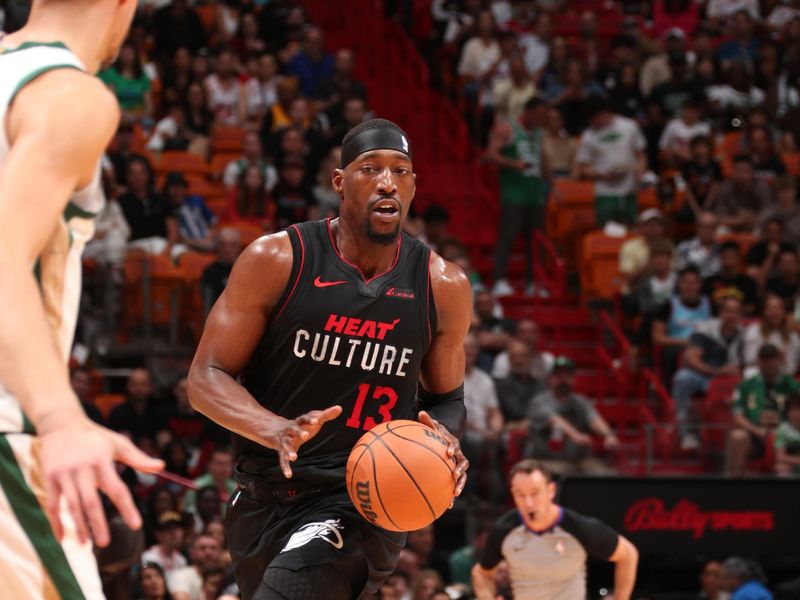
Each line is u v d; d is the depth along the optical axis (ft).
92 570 14.97
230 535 28.53
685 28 150.30
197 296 91.45
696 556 74.43
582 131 124.67
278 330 26.18
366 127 25.93
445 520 77.00
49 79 13.94
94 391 88.74
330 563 25.71
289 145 108.99
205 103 120.67
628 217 113.80
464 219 123.24
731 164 123.34
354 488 24.26
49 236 13.46
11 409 14.55
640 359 100.22
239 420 24.75
